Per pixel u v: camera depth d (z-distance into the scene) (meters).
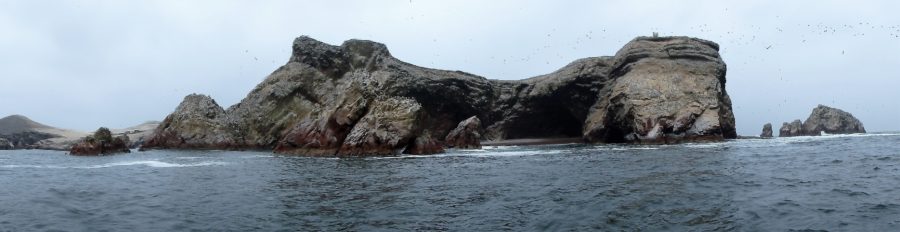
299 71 88.62
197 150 73.38
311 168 36.12
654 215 15.96
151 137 78.81
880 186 20.17
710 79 74.12
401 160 43.31
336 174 31.45
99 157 53.25
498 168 33.59
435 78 92.44
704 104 70.00
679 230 14.09
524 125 100.25
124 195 22.27
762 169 27.70
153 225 15.95
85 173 33.22
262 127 81.88
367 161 42.66
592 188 22.02
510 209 17.69
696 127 68.31
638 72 78.25
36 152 77.56
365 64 94.81
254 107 83.69
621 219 15.57
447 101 94.94
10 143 104.44
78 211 18.27
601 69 88.88
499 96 99.50
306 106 85.19
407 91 89.69
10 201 20.31
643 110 71.50
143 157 52.16
